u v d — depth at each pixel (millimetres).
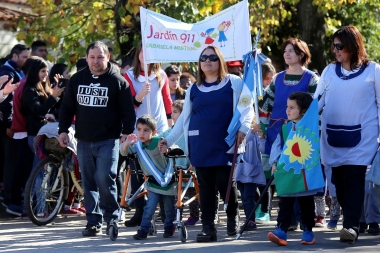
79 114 8547
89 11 13602
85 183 8711
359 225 8383
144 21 9422
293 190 7391
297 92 7598
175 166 8242
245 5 9352
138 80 9641
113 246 7711
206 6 12906
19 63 11438
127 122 8461
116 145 8586
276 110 8539
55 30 13750
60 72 10875
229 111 7742
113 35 14469
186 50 9445
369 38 22672
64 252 7344
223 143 7688
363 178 7734
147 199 8531
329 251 7152
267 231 9016
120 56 14297
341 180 8023
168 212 8391
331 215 9188
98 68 8422
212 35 9422
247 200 9211
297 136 7430
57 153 10000
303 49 8453
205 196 7879
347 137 7688
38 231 9219
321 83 7945
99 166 8477
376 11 22609
